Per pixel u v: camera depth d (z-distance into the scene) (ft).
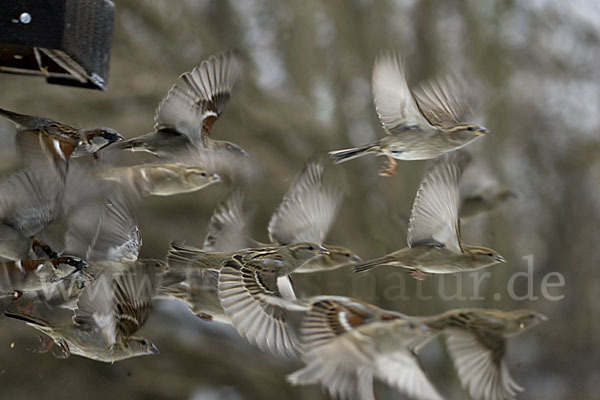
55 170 24.08
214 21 63.72
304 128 61.46
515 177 71.56
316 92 63.98
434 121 26.45
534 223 72.90
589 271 73.15
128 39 58.70
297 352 22.97
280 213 26.89
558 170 73.77
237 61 27.27
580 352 72.08
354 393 18.54
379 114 25.76
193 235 59.62
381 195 60.49
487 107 63.67
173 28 59.82
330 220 27.48
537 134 72.38
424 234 24.81
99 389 62.90
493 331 22.81
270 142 61.72
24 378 60.54
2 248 23.80
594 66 71.15
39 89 53.36
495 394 22.67
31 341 57.88
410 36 66.13
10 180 23.73
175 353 62.28
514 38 68.33
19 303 24.39
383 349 19.20
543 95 71.51
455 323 22.77
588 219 74.28
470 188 43.57
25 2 23.40
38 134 24.32
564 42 70.74
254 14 64.54
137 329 23.97
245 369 62.13
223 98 27.09
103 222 26.27
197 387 63.46
